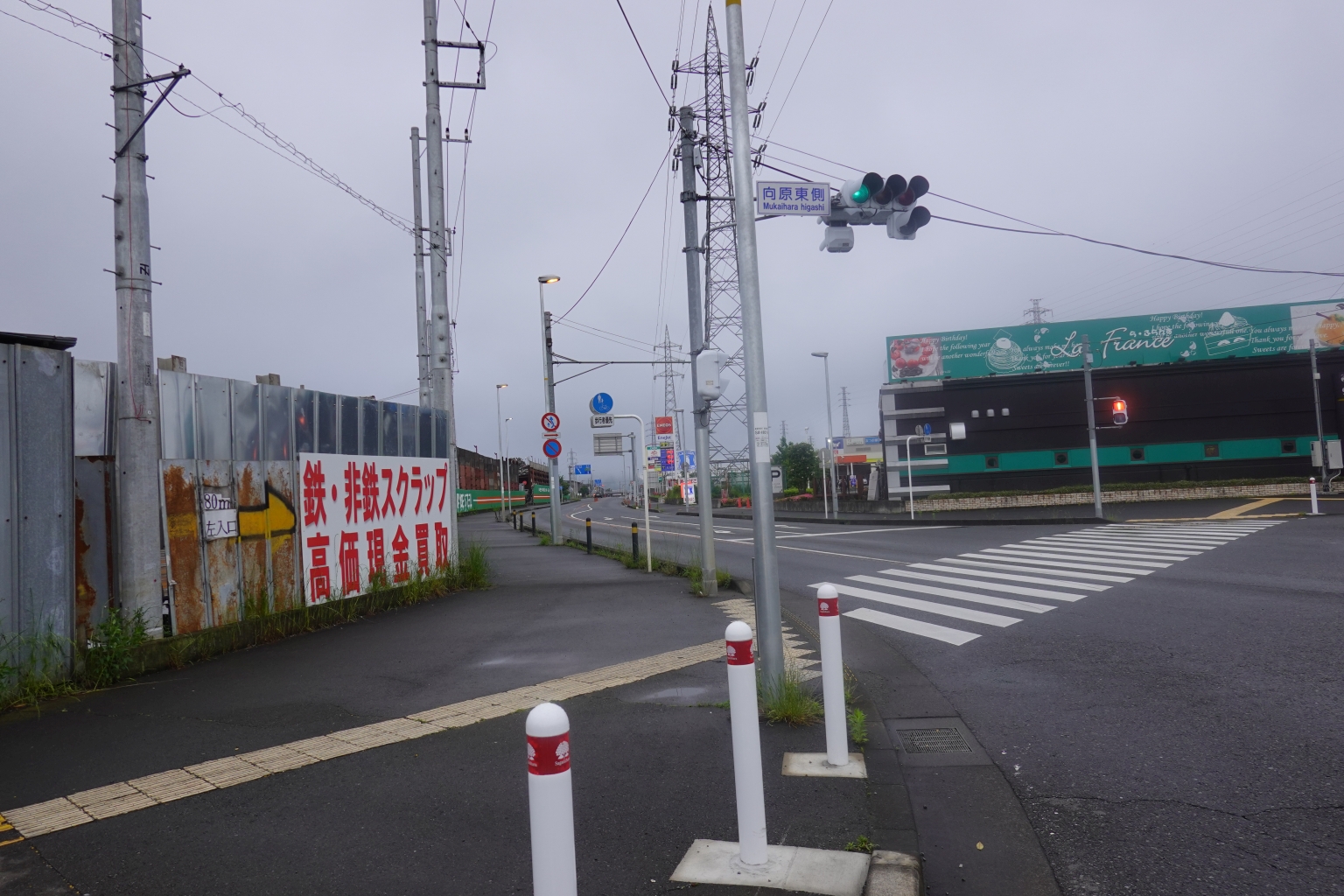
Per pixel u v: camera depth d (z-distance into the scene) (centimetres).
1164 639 837
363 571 1152
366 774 476
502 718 591
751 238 630
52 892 337
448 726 570
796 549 2269
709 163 1823
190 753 517
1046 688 674
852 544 2339
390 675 744
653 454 7375
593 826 399
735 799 430
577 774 475
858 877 337
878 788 448
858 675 746
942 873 358
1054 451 4003
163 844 382
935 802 439
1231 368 3916
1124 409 2866
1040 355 4391
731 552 2283
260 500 953
